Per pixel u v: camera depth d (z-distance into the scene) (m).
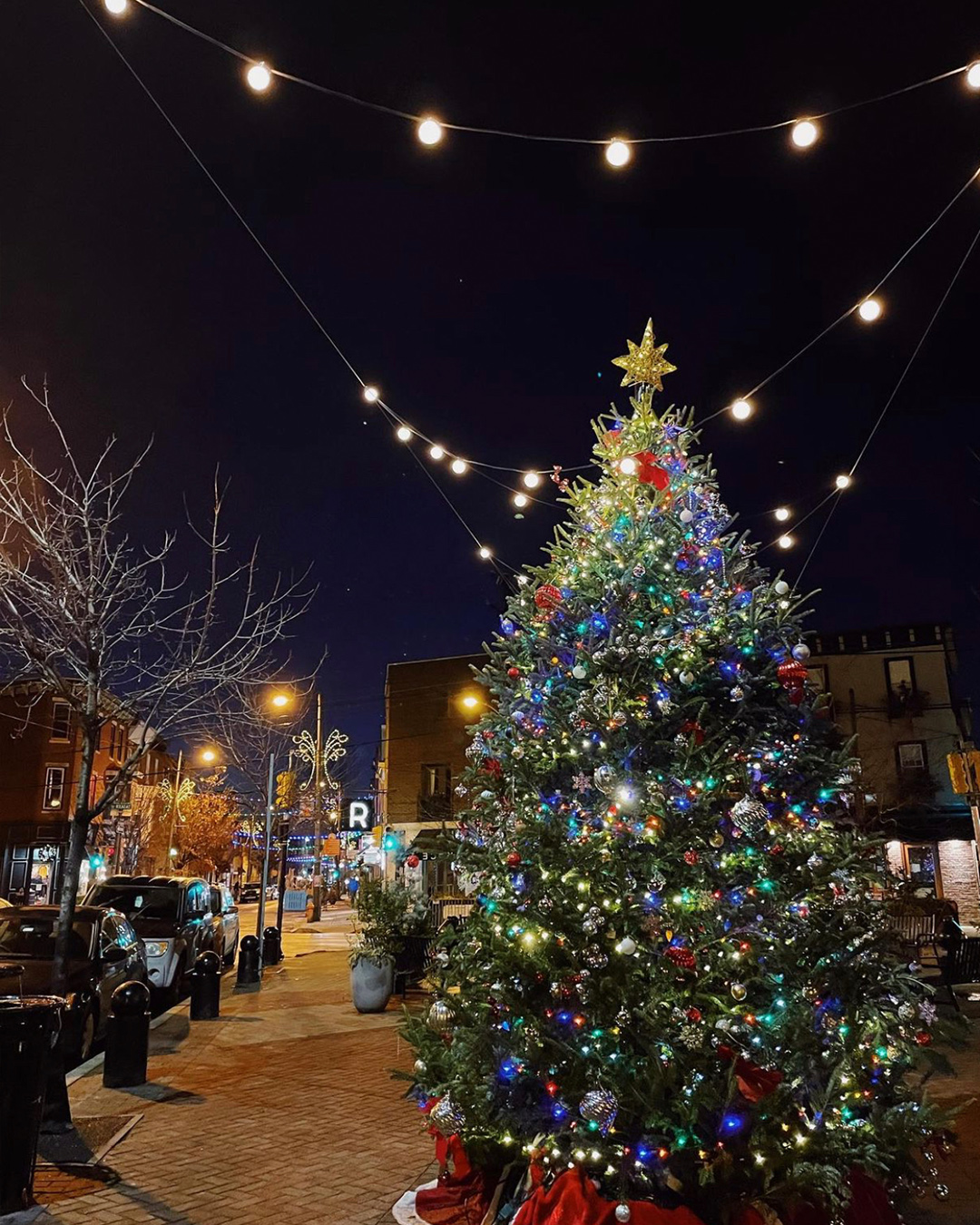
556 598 5.44
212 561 8.95
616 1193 4.18
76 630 7.91
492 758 5.52
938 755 31.19
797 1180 3.77
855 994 4.46
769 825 4.71
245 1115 6.98
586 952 4.25
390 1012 12.21
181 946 14.37
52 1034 5.34
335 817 42.28
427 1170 5.67
